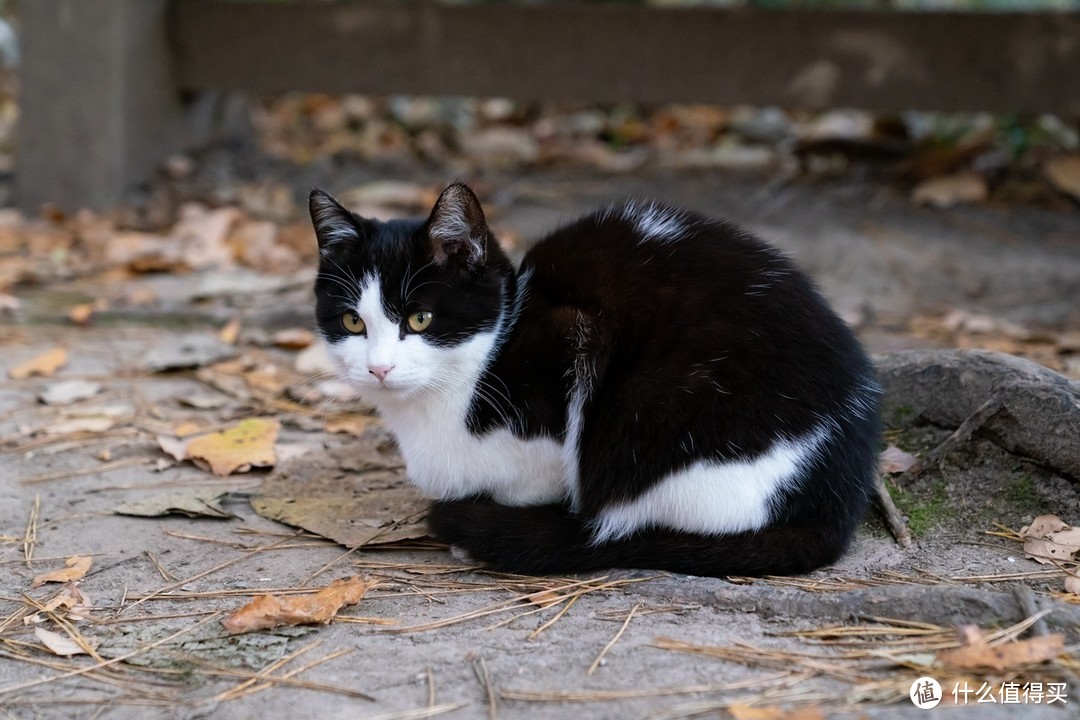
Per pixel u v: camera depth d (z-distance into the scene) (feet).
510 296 12.98
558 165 31.14
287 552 12.85
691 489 11.86
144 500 13.96
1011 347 18.61
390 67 28.09
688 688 9.58
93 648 10.66
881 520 13.09
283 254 24.41
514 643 10.55
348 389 17.70
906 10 26.45
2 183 29.55
